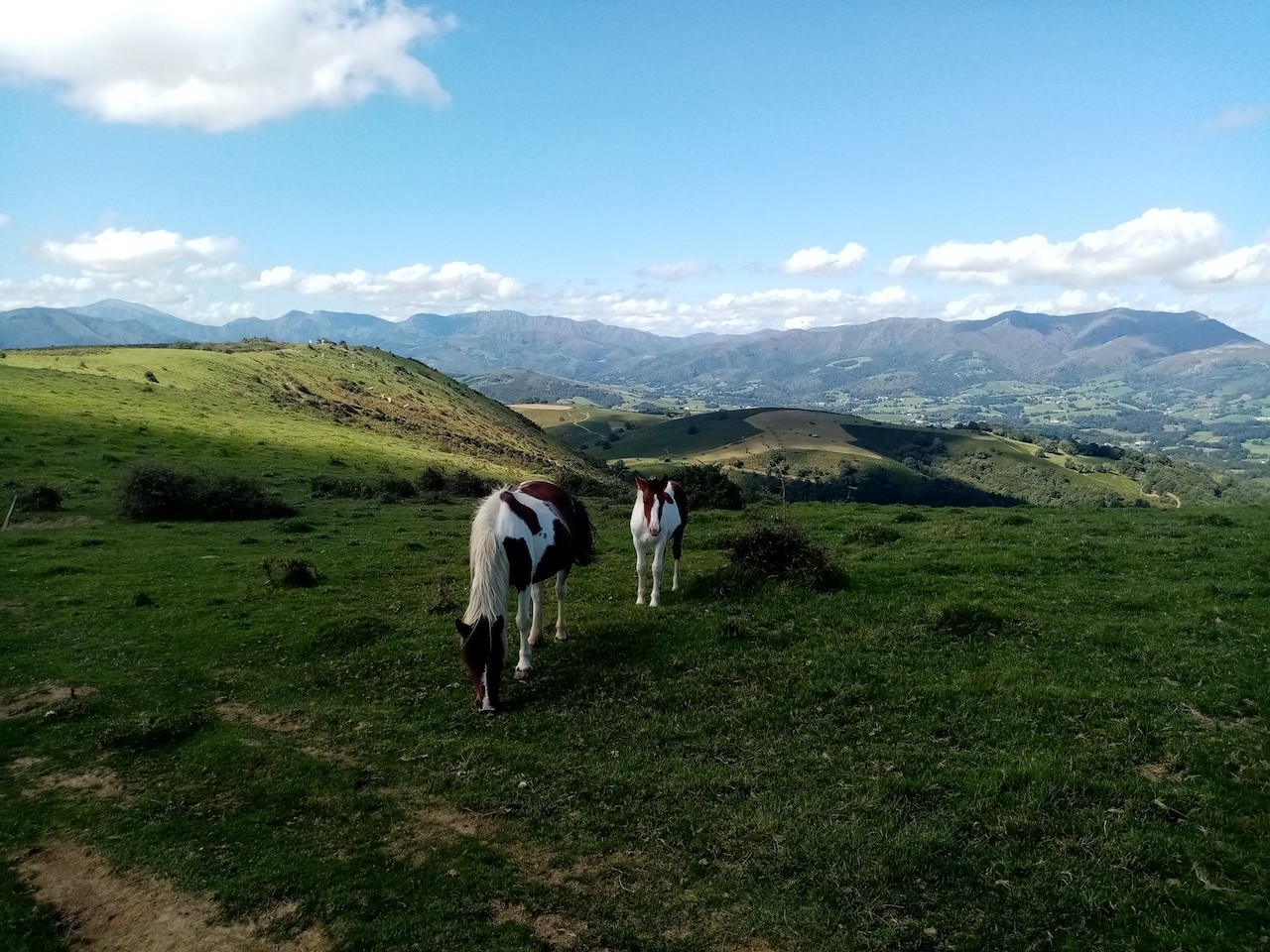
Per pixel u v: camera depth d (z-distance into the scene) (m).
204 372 78.12
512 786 7.96
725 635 11.52
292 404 78.38
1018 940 5.39
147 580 17.98
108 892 6.72
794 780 7.62
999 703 8.88
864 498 139.12
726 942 5.62
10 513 27.02
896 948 5.42
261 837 7.36
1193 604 12.18
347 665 11.88
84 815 7.94
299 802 7.99
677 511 13.57
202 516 28.78
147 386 62.94
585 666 10.91
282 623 14.06
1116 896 5.71
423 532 25.48
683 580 15.25
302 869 6.79
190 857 7.07
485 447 93.12
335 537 24.25
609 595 14.67
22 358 68.88
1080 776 7.17
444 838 7.20
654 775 7.92
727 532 21.14
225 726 10.00
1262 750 7.57
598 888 6.33
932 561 15.45
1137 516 22.31
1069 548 16.22
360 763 8.84
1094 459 187.38
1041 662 9.99
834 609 12.50
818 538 19.45
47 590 17.22
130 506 28.34
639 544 13.17
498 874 6.55
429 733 9.42
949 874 6.09
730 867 6.42
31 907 6.55
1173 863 6.04
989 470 167.12
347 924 6.02
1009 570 14.77
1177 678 9.40
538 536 10.48
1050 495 145.75
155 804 8.09
